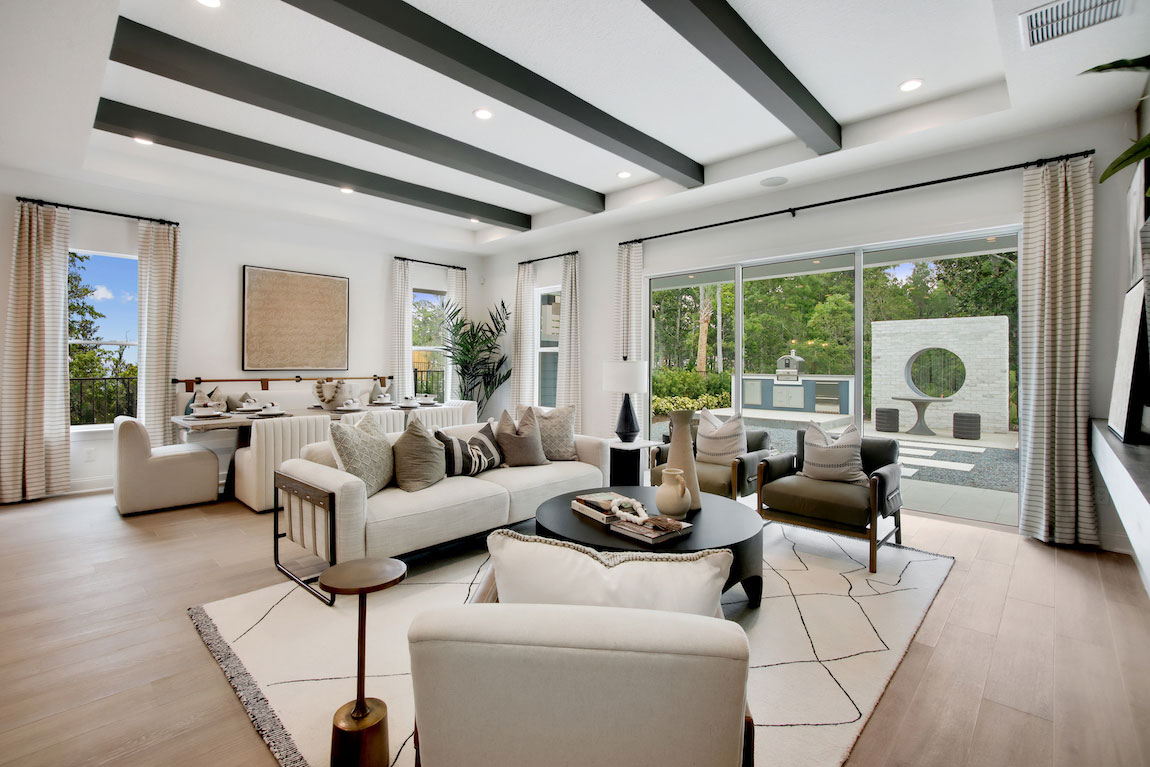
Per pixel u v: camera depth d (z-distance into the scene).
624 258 5.84
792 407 4.83
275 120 3.80
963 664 2.12
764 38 2.79
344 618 2.45
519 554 1.12
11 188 4.31
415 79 3.25
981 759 1.61
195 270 5.26
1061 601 2.66
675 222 5.49
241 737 1.70
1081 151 3.38
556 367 6.99
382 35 2.53
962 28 2.71
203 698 1.89
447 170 4.79
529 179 4.68
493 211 5.83
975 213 3.79
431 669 0.87
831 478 3.38
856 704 1.87
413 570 3.05
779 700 1.89
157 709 1.83
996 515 3.89
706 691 0.82
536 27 2.73
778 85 2.97
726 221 5.08
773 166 4.20
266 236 5.73
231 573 2.98
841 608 2.59
